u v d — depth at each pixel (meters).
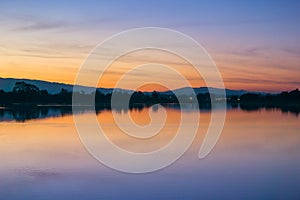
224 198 12.01
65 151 20.11
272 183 13.77
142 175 14.90
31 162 17.25
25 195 12.32
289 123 38.03
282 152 20.30
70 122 36.53
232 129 31.86
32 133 27.88
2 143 23.11
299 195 12.29
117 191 12.70
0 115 48.38
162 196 12.19
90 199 11.89
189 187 13.17
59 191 12.73
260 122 39.00
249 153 19.92
